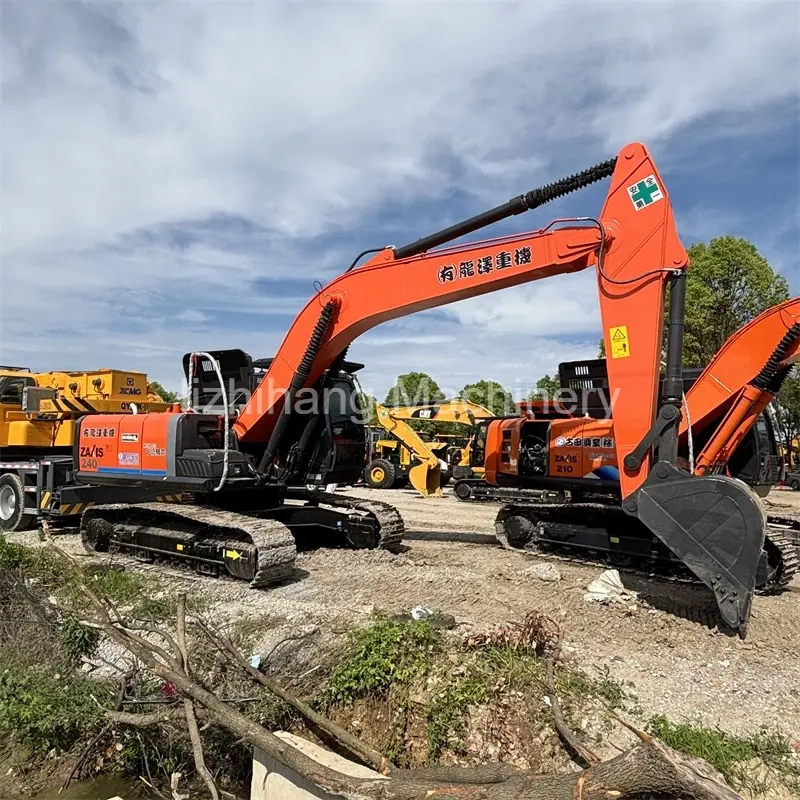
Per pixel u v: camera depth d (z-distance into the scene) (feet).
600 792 9.75
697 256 71.05
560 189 22.41
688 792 9.25
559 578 25.55
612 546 28.27
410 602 22.06
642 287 20.71
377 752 12.66
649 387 20.49
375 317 25.76
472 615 20.65
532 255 22.44
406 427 62.80
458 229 24.50
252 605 21.33
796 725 13.85
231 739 13.73
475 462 59.88
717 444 25.43
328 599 22.27
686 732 13.10
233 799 12.82
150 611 20.39
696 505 19.08
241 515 25.76
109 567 25.46
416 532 38.22
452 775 11.34
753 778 12.02
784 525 32.91
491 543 33.91
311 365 26.71
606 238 21.08
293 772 11.57
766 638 19.24
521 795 10.19
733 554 18.47
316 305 26.71
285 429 27.63
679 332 20.29
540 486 40.06
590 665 16.71
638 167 20.94
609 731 13.26
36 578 23.31
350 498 32.17
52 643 17.10
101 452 29.22
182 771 13.60
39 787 13.50
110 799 13.05
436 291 24.23
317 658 16.22
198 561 25.75
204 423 27.14
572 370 40.86
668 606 22.24
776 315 24.82
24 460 38.40
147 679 15.58
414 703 14.03
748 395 24.81
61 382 39.83
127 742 14.14
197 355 28.27
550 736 13.01
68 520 36.37
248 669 14.33
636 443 20.67
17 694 14.84
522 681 14.40
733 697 15.16
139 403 39.78
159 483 26.84
